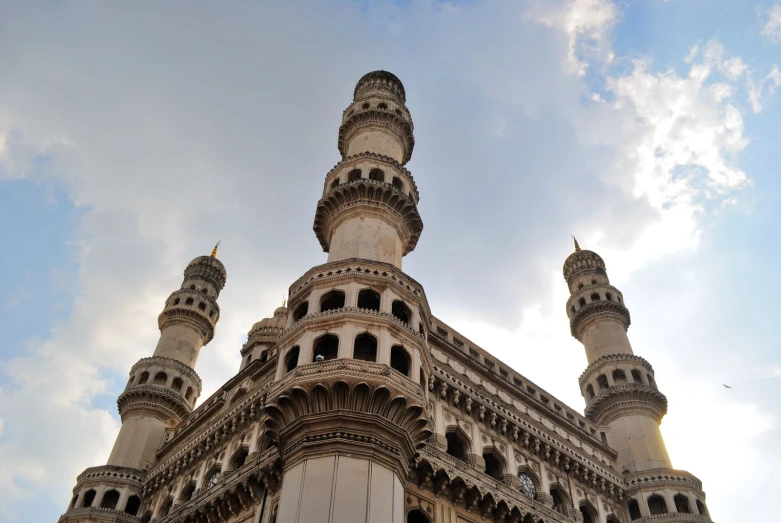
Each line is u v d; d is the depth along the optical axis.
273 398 29.98
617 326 61.22
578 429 47.62
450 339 43.72
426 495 32.72
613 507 44.81
